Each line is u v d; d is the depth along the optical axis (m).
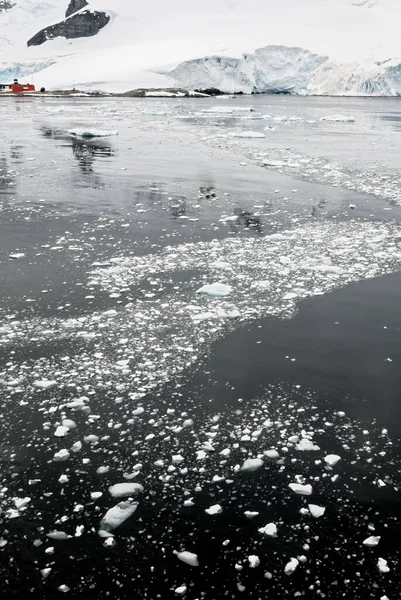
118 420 4.32
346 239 9.14
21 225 9.82
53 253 8.27
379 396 4.68
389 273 7.59
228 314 6.21
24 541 3.18
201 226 9.90
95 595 2.85
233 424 4.30
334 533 3.25
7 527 3.28
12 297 6.61
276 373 5.03
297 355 5.35
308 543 3.18
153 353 5.35
